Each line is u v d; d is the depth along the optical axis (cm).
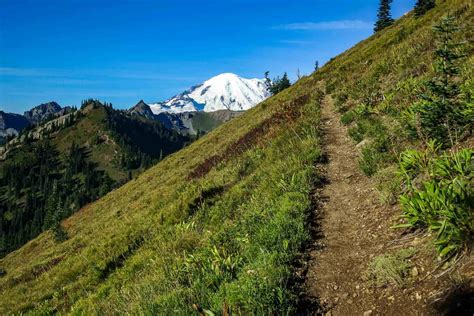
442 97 796
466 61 1150
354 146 1205
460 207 464
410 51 1867
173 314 546
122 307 752
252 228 791
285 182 998
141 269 1118
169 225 1463
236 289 533
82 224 3531
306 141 1338
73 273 1602
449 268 450
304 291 550
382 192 758
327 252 640
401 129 978
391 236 610
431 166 645
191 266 715
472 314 370
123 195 3788
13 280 2002
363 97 1669
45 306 1336
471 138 732
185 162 3616
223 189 1495
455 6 2516
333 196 892
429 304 421
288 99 3381
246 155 1756
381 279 506
